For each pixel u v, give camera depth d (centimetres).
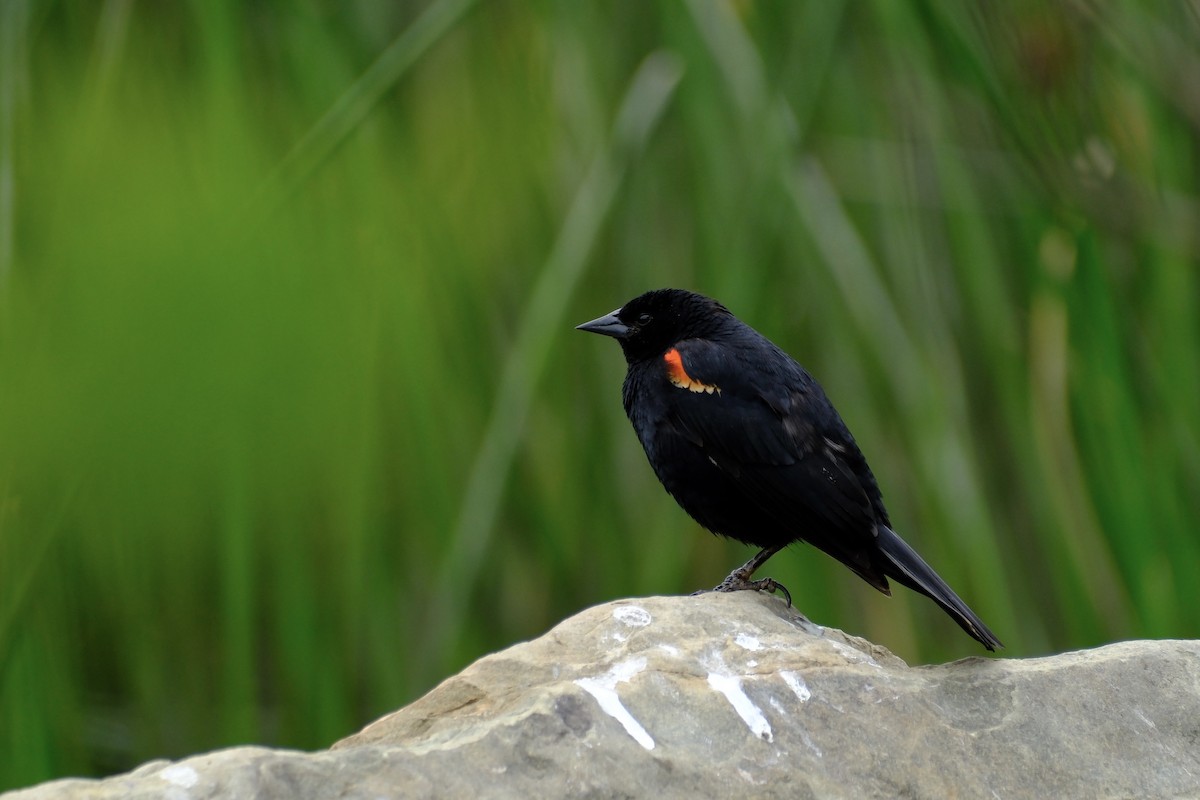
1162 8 1036
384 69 961
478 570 1002
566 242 1023
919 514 1028
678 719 625
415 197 1014
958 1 980
